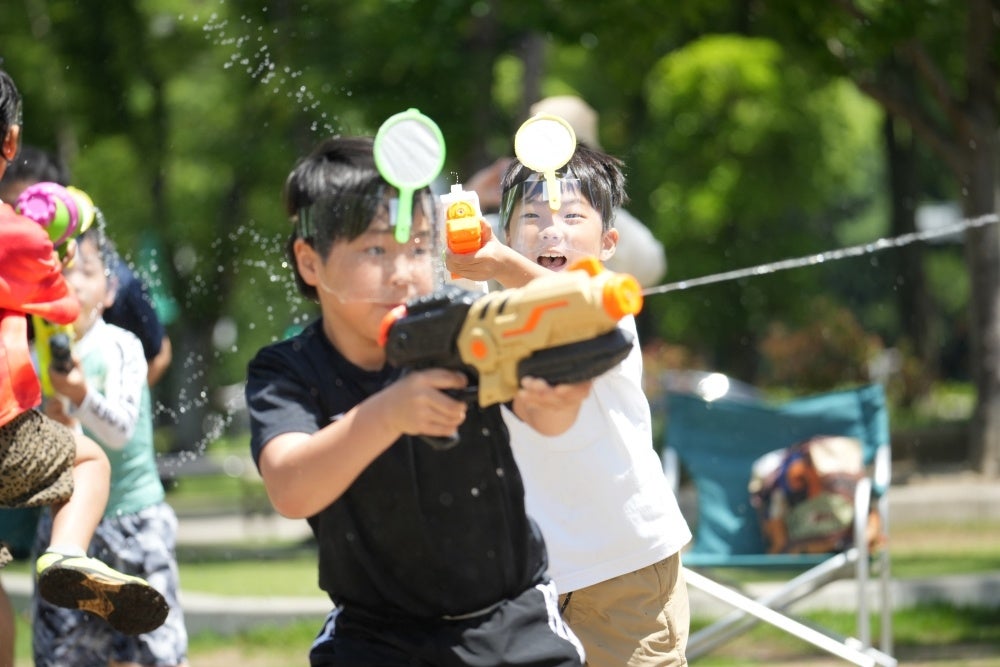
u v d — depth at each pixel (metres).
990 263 36.31
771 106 56.97
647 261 16.75
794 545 16.52
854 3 32.22
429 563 7.71
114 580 8.95
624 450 9.87
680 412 17.78
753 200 58.38
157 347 15.03
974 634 19.61
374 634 7.82
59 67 53.66
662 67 55.75
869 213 109.38
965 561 26.16
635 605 9.97
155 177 58.00
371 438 6.87
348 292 7.32
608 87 63.53
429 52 36.09
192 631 22.08
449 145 36.81
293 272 8.10
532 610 7.92
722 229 61.22
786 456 16.94
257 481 41.12
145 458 13.02
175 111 57.91
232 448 54.44
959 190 37.56
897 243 13.85
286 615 22.09
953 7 35.25
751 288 60.22
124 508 12.85
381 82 36.53
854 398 17.31
